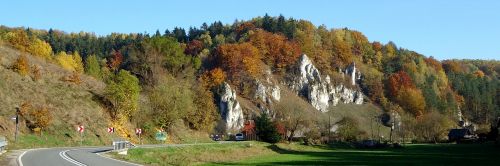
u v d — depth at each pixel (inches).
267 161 2331.4
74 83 3378.4
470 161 2288.4
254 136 4399.6
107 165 1222.3
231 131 5831.7
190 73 4987.7
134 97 3358.8
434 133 5748.0
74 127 2723.9
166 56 4945.9
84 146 2455.7
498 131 3971.5
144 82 4537.4
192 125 4266.7
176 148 2428.6
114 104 3292.3
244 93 7431.1
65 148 2071.9
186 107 3774.6
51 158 1419.8
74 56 6097.4
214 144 3117.6
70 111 2876.5
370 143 4266.7
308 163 2192.4
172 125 3777.1
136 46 4940.9
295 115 5137.8
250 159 2513.5
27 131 2407.7
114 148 1825.8
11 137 2217.0
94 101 3221.0
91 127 2854.3
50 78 3257.9
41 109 2603.3
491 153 2977.4
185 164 1740.9
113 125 3093.0
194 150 2544.3
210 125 4500.5
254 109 7037.4
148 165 1289.4
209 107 4468.5
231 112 6269.7
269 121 4163.4
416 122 6063.0
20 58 3078.2
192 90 4483.3
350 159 2527.1
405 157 2696.9
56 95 2989.7
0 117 2319.1
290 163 2183.8
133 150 1947.6
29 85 2898.6
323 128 5713.6
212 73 6870.1
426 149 3742.6
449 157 2645.2
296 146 3993.6
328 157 2726.4
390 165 2068.2
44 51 5221.5
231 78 7677.2
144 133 3363.7
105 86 3708.2
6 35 4694.9
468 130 5516.7
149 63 4685.0
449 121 6633.9
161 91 3686.0
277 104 7140.8
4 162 1268.5
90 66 5654.5
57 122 2667.3
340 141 4877.0
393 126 7081.7
